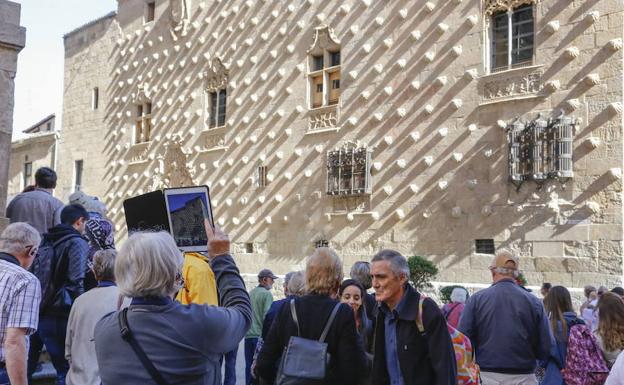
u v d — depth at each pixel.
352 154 21.95
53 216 9.88
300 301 5.62
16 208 9.75
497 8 18.81
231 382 11.57
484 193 18.47
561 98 17.12
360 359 5.43
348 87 22.73
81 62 37.50
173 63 31.06
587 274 16.12
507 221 17.84
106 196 34.25
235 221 26.58
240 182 26.69
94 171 35.41
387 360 5.50
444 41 20.05
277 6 26.19
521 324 7.42
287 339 5.56
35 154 41.72
